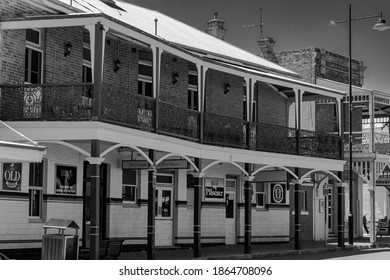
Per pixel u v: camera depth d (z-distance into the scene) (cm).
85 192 2106
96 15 1662
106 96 1705
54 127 1681
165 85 2456
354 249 2844
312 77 3594
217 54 2611
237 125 2336
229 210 2847
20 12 1853
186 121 2108
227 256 2222
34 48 1927
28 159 1427
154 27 2567
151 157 1936
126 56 2278
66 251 1534
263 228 2972
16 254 1838
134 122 1825
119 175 2259
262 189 3005
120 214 2261
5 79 1800
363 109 3747
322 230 3366
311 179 3288
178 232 2536
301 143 2598
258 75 2406
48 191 1959
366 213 4688
